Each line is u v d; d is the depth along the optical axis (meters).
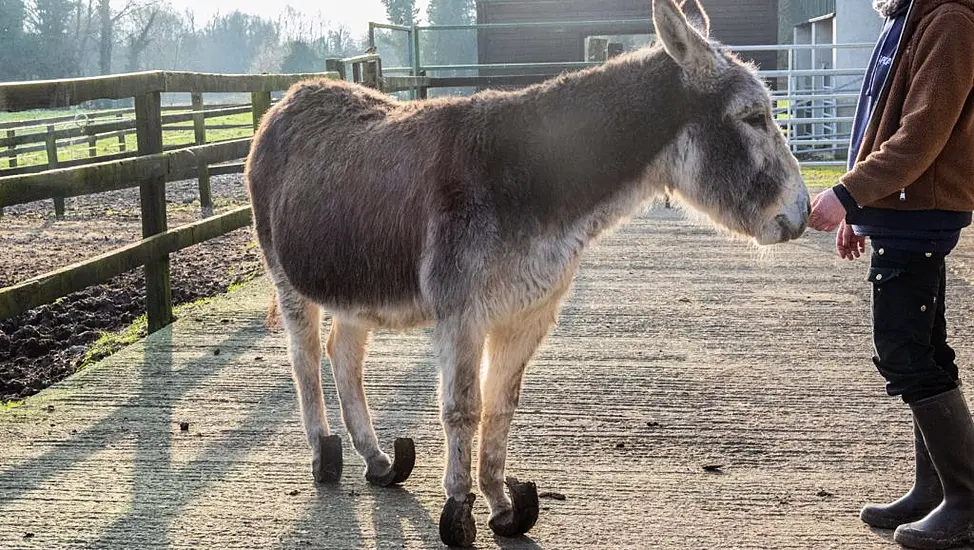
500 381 3.41
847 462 3.96
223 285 8.05
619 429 4.36
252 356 5.62
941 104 2.84
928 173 3.00
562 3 21.92
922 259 3.08
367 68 12.09
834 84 19.27
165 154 6.62
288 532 3.38
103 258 5.70
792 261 8.34
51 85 5.43
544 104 3.30
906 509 3.35
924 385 3.13
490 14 22.25
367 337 3.96
